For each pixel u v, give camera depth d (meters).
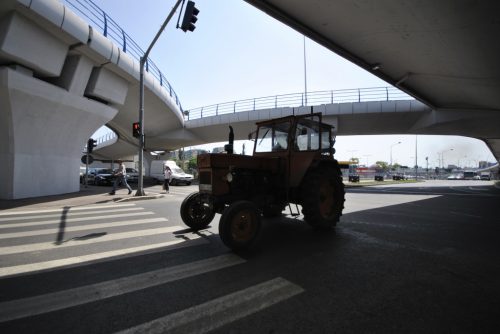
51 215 8.36
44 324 2.52
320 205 6.55
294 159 6.36
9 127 11.27
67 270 3.87
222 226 4.66
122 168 14.38
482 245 5.30
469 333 2.44
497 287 3.41
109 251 4.75
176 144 41.22
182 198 13.73
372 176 73.88
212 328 2.48
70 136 14.35
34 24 10.96
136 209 9.68
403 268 4.03
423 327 2.52
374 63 12.98
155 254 4.61
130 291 3.23
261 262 4.25
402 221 7.88
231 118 30.34
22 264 4.09
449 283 3.52
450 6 7.71
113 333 2.39
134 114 26.91
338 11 8.80
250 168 5.87
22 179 12.11
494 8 7.62
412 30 9.42
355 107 25.12
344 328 2.49
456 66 12.18
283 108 27.56
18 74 10.55
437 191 22.45
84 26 12.43
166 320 2.61
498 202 13.55
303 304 2.94
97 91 15.27
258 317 2.67
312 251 4.82
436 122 23.38
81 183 28.42
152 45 12.80
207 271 3.87
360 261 4.31
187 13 9.55
